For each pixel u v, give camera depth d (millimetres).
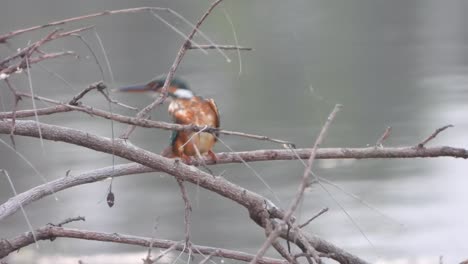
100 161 17250
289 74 28766
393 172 16516
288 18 38938
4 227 13625
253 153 4727
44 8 33438
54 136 4133
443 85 25953
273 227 4516
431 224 13688
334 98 24812
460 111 21906
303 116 21969
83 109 3756
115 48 32938
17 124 4062
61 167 16672
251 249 12906
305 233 4590
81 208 14938
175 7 32125
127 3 33438
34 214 14320
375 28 38656
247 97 24734
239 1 38688
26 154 17172
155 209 14828
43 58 3369
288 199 14938
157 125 3842
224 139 17984
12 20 30672
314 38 35781
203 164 4340
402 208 14336
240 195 4457
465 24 38906
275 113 22344
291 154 4668
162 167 4371
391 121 21219
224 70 28859
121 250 12648
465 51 32281
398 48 33875
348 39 36125
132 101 23391
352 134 20094
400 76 28109
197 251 4570
